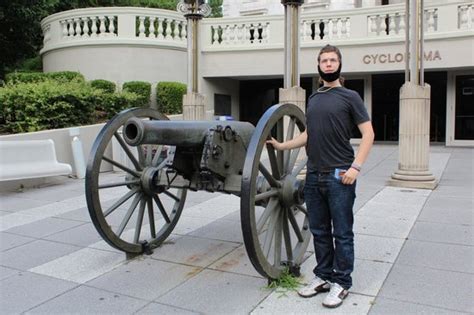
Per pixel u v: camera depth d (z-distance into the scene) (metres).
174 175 4.42
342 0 20.28
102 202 7.06
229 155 4.06
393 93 15.99
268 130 3.64
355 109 3.36
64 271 4.26
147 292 3.78
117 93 12.33
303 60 15.08
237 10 22.22
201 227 5.63
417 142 8.00
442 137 15.75
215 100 16.53
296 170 4.47
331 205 3.44
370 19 14.42
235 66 15.69
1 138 8.50
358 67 14.59
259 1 21.75
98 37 14.86
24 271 4.27
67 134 9.59
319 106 3.43
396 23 14.30
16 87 10.25
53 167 8.39
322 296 3.62
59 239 5.24
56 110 10.12
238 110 17.83
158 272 4.21
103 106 11.55
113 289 3.85
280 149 3.81
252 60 15.52
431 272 4.09
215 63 15.86
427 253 4.57
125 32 14.88
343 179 3.36
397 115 16.09
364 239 5.03
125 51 14.84
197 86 10.22
